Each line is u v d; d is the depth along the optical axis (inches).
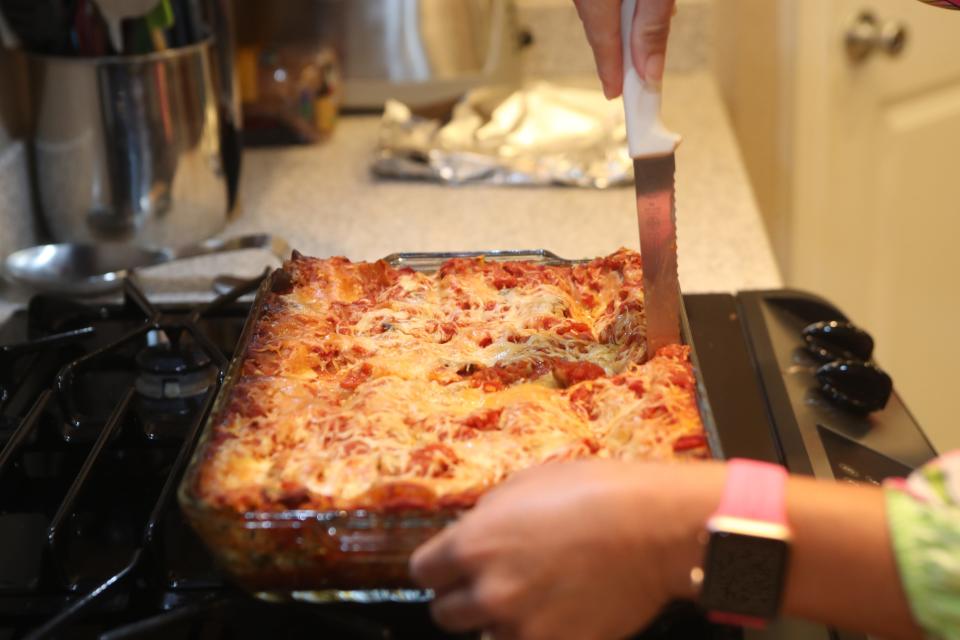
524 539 19.2
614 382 27.5
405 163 56.6
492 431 25.9
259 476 24.5
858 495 19.4
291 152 60.9
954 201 74.4
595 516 19.1
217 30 48.1
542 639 19.4
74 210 46.8
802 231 75.5
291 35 63.6
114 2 43.3
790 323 37.8
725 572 19.1
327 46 63.8
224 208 49.7
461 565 19.4
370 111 66.4
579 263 35.7
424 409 26.8
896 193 74.5
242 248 44.3
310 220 51.4
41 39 44.4
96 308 39.1
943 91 71.5
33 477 29.6
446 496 22.8
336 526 21.9
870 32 69.2
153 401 33.1
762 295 39.4
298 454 24.8
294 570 23.0
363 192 55.1
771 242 76.8
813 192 74.4
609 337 31.3
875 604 19.0
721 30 70.8
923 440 31.0
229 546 22.4
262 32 63.5
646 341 29.2
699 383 26.5
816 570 19.1
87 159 45.6
